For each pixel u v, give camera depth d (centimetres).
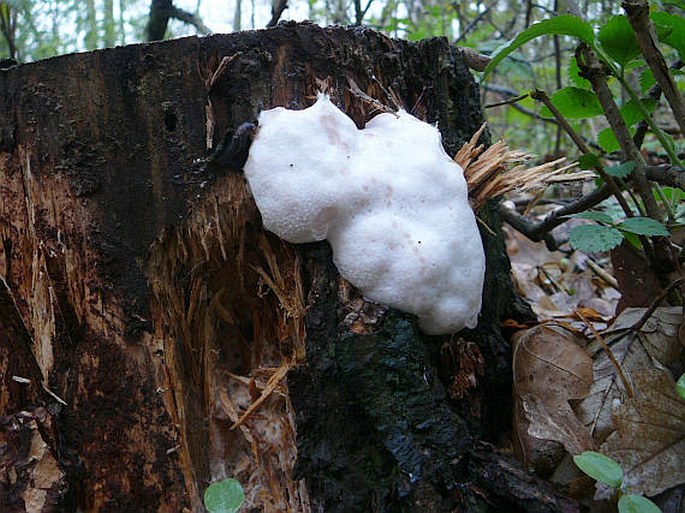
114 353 41
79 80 39
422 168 37
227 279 43
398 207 37
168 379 41
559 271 80
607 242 37
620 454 36
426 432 35
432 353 40
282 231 37
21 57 119
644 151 77
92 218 40
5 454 40
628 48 39
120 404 41
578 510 34
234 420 43
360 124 41
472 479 35
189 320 42
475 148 45
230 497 35
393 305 36
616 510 35
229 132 38
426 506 34
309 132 36
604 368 41
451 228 37
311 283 38
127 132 39
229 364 45
